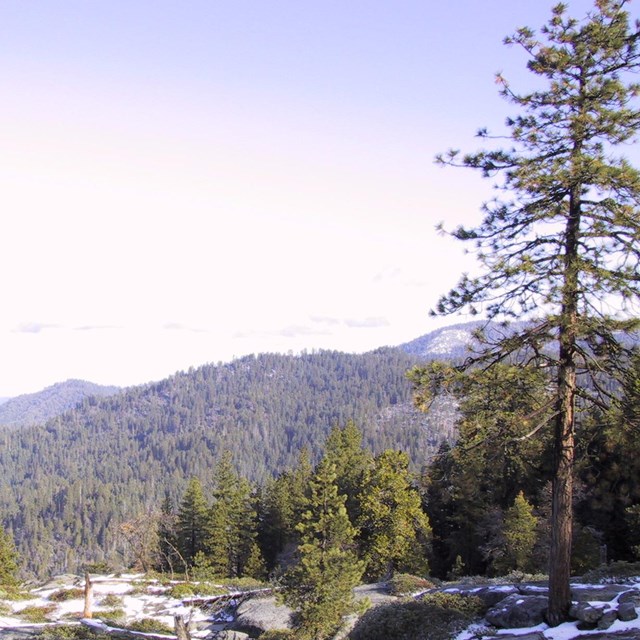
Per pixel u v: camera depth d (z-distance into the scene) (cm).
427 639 1834
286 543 6356
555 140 1522
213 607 3628
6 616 3400
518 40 1523
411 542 4128
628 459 1973
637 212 1390
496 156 1560
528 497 4081
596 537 3641
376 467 4534
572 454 1548
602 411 1527
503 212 1562
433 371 1575
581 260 1435
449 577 4134
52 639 2609
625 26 1426
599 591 1819
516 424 1541
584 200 1491
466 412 1590
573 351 1484
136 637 2834
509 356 1542
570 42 1493
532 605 1702
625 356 1445
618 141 1448
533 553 3650
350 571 2395
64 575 4791
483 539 4469
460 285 1560
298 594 2420
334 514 2542
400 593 2891
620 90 1409
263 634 2716
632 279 1370
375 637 2038
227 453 6397
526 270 1447
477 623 1847
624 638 1391
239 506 6266
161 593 4081
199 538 6391
